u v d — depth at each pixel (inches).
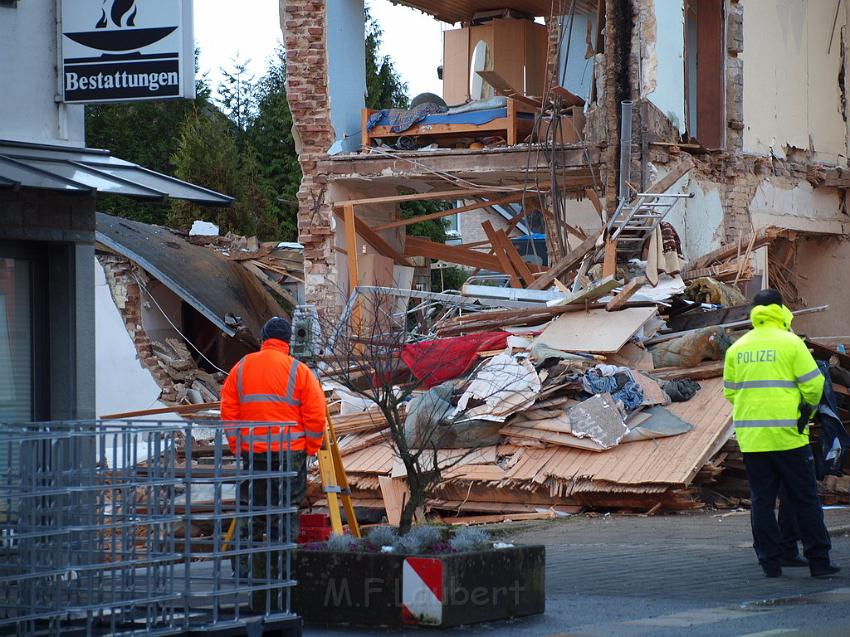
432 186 2972.4
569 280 2482.8
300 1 2920.8
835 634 813.9
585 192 2928.2
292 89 2930.6
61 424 799.1
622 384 1811.0
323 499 1806.1
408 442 1759.4
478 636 845.8
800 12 3048.7
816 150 3115.2
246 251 3326.8
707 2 2741.1
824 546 1075.3
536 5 3420.3
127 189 1206.9
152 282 3038.9
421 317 2488.9
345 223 2869.1
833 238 3223.4
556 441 1742.1
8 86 1300.4
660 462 1683.1
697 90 2738.7
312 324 2090.3
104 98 1318.9
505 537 1472.7
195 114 5083.7
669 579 1088.2
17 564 761.6
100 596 768.9
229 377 996.6
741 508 1723.7
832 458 1216.8
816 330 3243.1
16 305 1293.1
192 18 1302.9
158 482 777.6
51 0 1334.9
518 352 1895.9
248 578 822.5
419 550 914.1
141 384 2925.7
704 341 1884.8
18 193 1263.5
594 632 844.6
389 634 866.1
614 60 2610.7
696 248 2674.7
